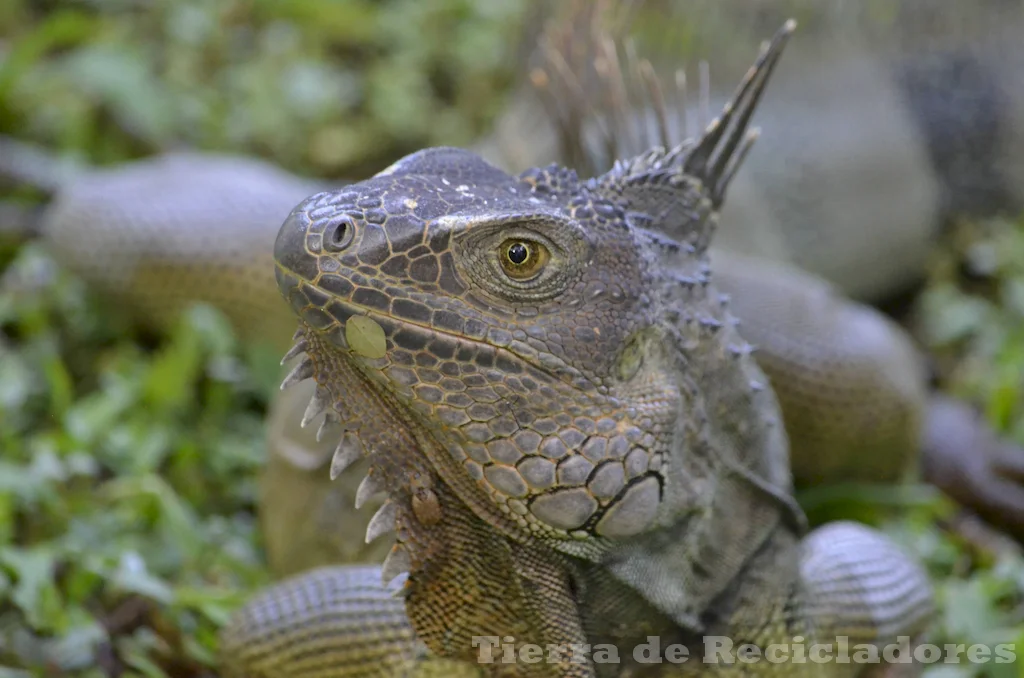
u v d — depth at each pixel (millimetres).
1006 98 12508
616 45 7945
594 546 5012
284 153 13359
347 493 7105
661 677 5520
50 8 14742
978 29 12422
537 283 4754
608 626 5324
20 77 12922
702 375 5422
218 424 9312
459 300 4660
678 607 5352
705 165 5789
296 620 6332
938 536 8977
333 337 4629
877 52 12234
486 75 14148
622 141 7754
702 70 6957
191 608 7453
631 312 4945
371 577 6379
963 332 11625
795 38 11555
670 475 5121
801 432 8852
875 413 8844
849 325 9102
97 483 8633
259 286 9414
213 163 10422
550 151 9461
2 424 8969
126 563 7348
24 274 10250
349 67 14797
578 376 4801
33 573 7199
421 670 5930
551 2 11320
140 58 13734
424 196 4754
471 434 4711
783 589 5809
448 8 15031
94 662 7031
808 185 11539
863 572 6680
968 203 12758
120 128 12867
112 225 9727
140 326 10078
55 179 11344
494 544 4945
